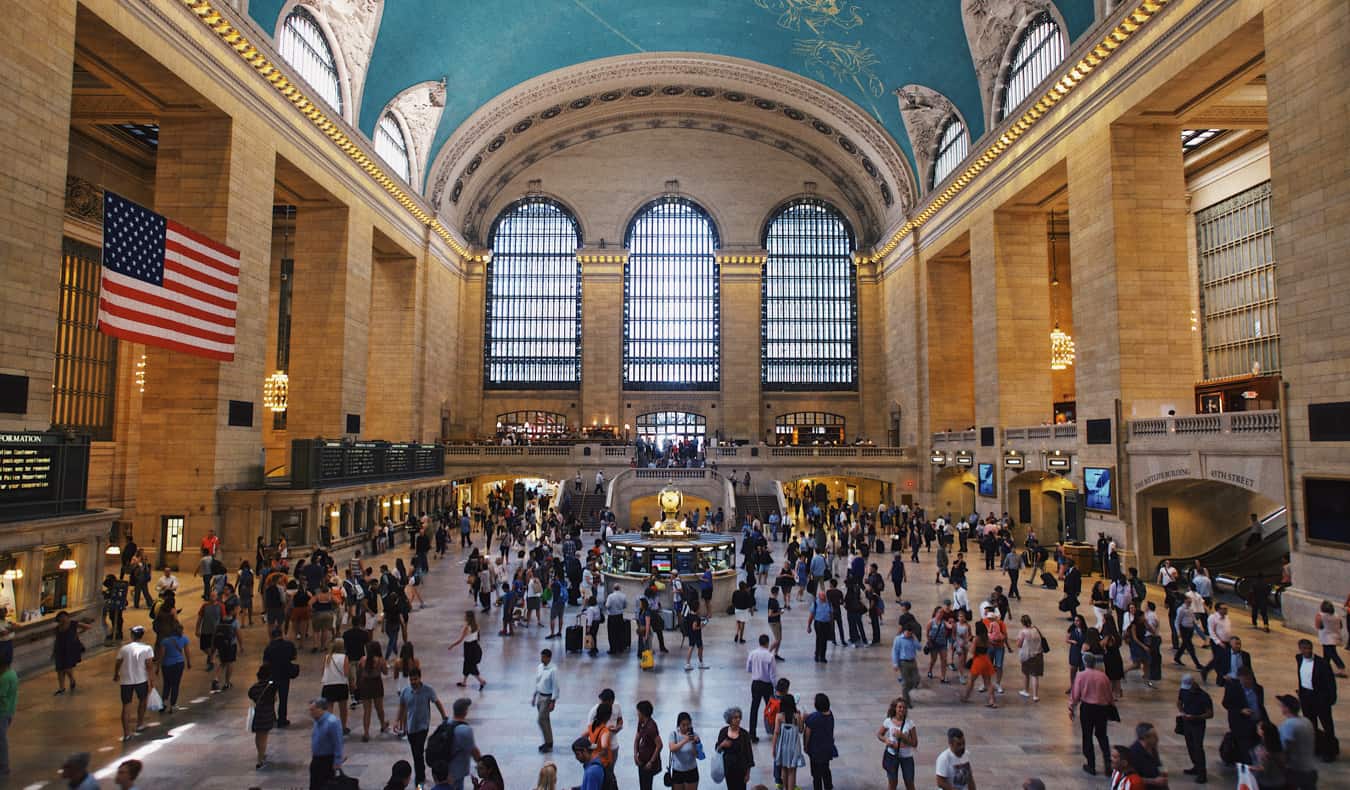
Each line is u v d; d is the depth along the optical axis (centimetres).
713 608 1686
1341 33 1380
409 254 3422
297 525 2048
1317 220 1427
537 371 4478
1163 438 1914
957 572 1659
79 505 1280
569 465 3600
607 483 3575
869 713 1031
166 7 1750
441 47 2955
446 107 3338
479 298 4416
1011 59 2736
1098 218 2172
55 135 1416
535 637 1445
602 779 645
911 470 3697
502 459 3609
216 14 1891
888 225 4200
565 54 3419
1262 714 752
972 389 3606
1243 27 1642
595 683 1159
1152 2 1886
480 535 3002
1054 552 2525
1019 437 2680
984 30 2736
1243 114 2191
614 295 4412
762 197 4503
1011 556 1800
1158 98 1970
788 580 1739
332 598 1344
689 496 3556
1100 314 2161
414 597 1741
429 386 3638
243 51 2023
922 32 2903
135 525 1905
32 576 1174
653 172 4491
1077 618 1126
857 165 4194
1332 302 1395
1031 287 2834
